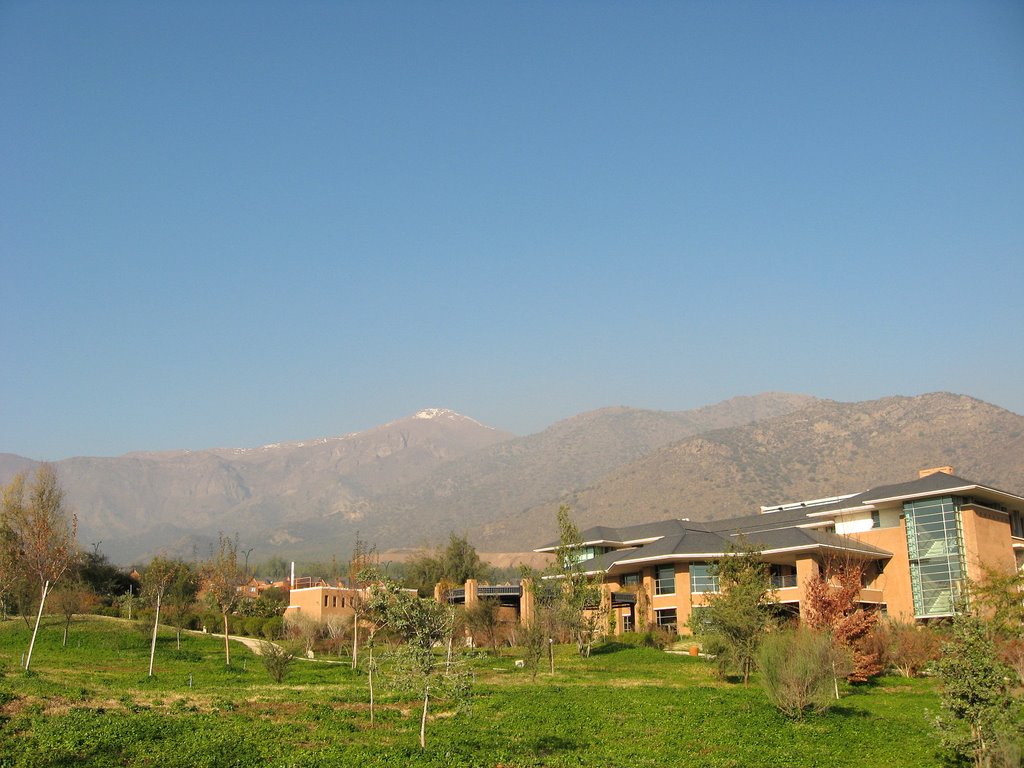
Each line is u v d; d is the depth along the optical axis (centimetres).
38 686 3319
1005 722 2448
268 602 8550
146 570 7738
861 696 4206
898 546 7162
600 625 6575
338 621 6475
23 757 2375
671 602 7200
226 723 2962
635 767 2662
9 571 5894
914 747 3017
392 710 3466
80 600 6681
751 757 2856
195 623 7262
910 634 5034
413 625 2730
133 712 3047
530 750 2831
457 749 2745
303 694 3753
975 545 6838
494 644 6012
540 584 6319
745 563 5141
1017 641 3541
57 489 6750
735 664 4447
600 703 3688
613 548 8494
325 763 2467
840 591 4869
